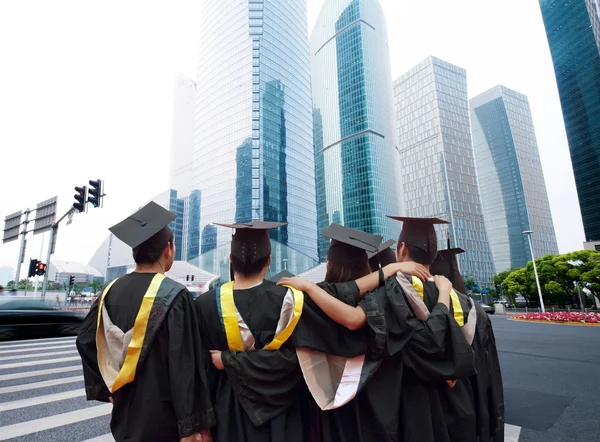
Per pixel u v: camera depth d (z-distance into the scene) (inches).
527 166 5295.3
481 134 5738.2
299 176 3240.7
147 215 73.2
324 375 61.2
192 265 1536.7
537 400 173.6
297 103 3368.6
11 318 429.1
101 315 63.7
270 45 3164.4
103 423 144.7
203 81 3545.8
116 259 4409.5
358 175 3718.0
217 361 60.4
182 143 5413.4
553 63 3565.5
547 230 5098.4
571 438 125.3
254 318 62.3
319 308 62.3
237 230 69.8
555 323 713.6
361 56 3951.8
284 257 1886.1
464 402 67.2
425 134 4439.0
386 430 59.1
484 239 4050.2
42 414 155.5
